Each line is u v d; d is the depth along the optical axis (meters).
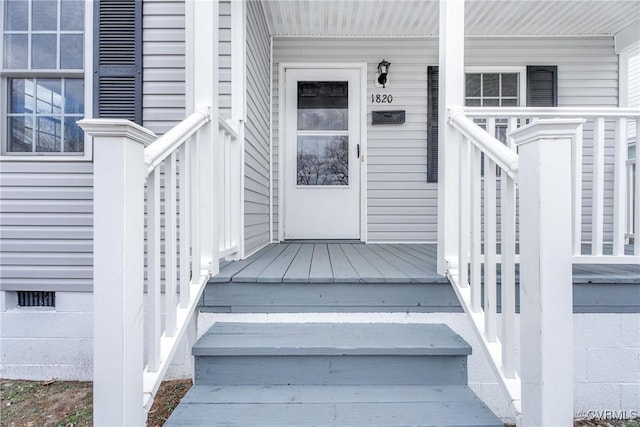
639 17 3.76
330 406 1.46
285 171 4.23
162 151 1.41
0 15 2.53
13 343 2.49
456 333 1.84
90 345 2.48
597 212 2.06
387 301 1.92
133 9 2.54
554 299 1.12
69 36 2.58
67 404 2.24
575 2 3.49
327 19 3.81
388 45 4.21
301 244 4.02
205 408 1.44
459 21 2.05
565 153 1.12
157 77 2.56
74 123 2.60
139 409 1.20
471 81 4.23
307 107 4.23
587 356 1.96
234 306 1.92
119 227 1.12
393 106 4.23
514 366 1.37
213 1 2.02
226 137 2.39
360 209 4.25
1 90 2.55
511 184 1.38
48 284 2.50
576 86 4.18
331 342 1.68
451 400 1.50
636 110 2.04
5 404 2.23
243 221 2.66
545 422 1.11
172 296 1.53
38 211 2.50
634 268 2.25
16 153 2.57
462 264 1.81
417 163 4.25
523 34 4.13
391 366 1.65
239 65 2.67
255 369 1.65
